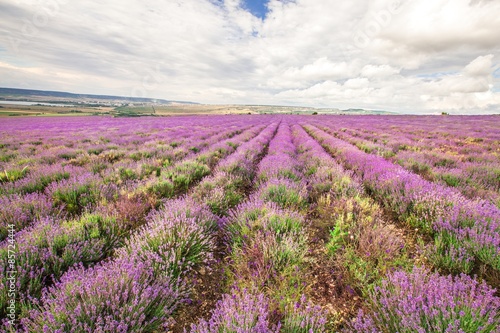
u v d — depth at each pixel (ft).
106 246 11.58
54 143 45.65
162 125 97.40
